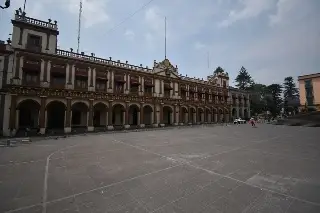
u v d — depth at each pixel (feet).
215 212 14.60
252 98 222.89
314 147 42.63
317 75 147.43
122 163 29.63
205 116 155.02
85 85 90.17
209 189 19.16
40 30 79.36
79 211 14.97
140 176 23.35
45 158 33.91
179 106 133.28
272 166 27.14
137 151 39.11
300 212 14.55
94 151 39.78
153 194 18.10
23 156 35.73
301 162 29.32
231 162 29.55
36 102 75.51
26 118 79.25
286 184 20.33
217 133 77.15
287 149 40.22
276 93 252.21
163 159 31.94
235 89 190.39
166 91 127.95
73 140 58.90
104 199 17.11
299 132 79.41
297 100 276.62
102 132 84.53
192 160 31.04
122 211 14.88
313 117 125.29
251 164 28.30
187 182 21.15
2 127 68.90
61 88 80.43
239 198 17.07
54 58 81.25
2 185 20.75
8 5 32.71
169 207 15.46
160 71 123.24
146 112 122.42
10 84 70.08
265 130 90.74
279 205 15.71
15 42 73.46
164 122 129.59
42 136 69.97
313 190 18.70
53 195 18.06
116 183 21.09
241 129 98.37
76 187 20.06
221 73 177.27
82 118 93.91
